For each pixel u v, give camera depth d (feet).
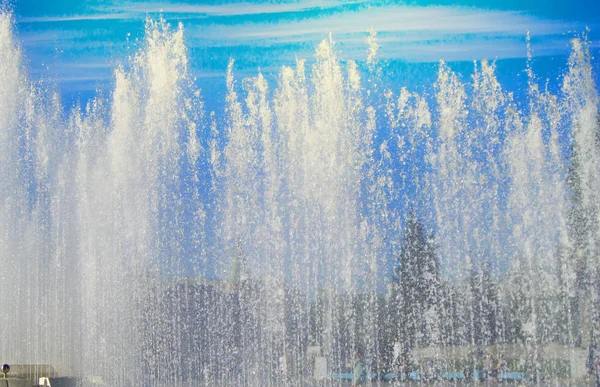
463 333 56.18
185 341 64.18
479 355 52.42
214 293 65.46
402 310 58.95
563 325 52.60
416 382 51.85
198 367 63.00
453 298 57.77
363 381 53.52
